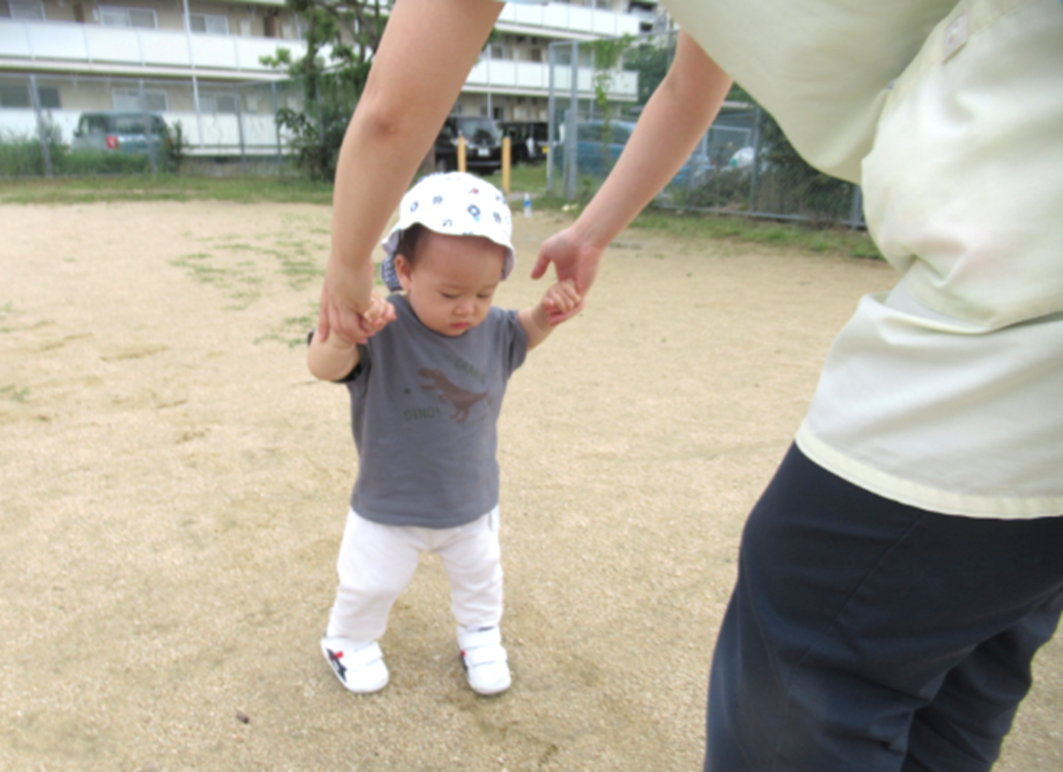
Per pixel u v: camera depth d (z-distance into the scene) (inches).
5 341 190.7
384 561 72.4
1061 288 29.6
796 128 41.1
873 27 36.0
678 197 485.1
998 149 30.1
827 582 38.0
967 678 48.2
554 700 77.6
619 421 149.3
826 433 37.6
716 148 471.2
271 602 91.9
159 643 84.4
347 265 49.0
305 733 72.5
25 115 793.6
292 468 126.4
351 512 74.5
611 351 195.5
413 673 81.0
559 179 587.5
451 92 39.8
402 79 38.8
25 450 131.4
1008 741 73.4
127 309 225.3
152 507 113.2
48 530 106.6
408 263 63.6
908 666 37.9
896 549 35.4
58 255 309.1
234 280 268.7
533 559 101.9
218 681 78.9
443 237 60.7
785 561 39.7
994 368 31.4
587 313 236.4
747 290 275.9
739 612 44.1
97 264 292.0
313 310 229.0
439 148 792.9
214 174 789.2
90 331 201.9
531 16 1392.7
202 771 67.8
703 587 96.7
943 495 33.5
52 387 161.2
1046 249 29.6
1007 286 30.3
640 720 75.2
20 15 1045.8
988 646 47.8
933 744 49.6
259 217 462.0
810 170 427.2
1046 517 33.1
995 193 30.3
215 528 107.7
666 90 62.6
